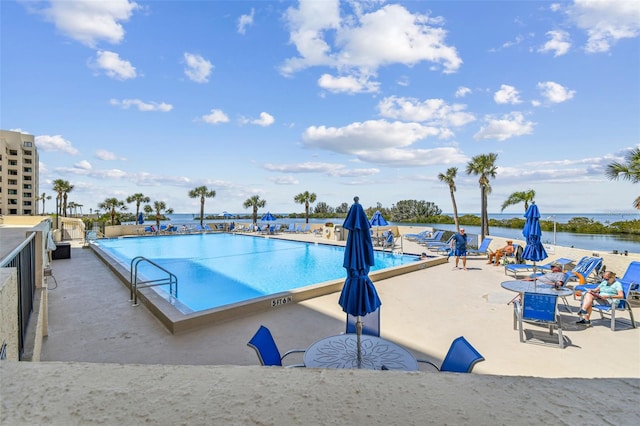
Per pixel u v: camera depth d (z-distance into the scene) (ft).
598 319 18.31
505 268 30.83
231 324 17.25
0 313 5.13
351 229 11.68
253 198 120.47
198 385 2.89
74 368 3.05
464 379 3.09
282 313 19.20
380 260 44.83
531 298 15.07
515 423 2.40
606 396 2.73
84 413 2.42
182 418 2.42
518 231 95.96
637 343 14.93
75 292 22.93
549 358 13.43
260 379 3.05
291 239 66.59
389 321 17.93
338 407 2.63
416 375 3.18
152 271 39.04
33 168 227.81
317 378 3.09
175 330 15.78
